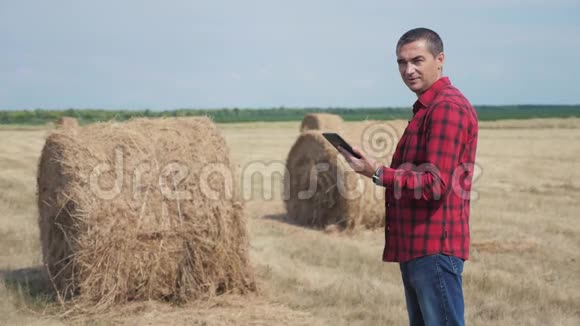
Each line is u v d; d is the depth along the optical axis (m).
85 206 7.79
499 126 57.59
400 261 4.09
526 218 14.27
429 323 3.99
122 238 7.87
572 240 12.09
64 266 8.21
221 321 7.41
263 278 9.33
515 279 9.08
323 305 8.04
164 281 8.18
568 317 7.45
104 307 7.72
